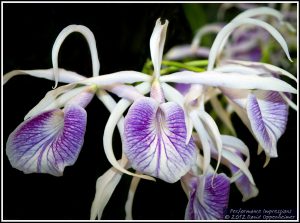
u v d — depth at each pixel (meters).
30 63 0.31
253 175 0.37
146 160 0.22
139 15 0.31
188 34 0.39
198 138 0.27
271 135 0.25
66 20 0.31
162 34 0.24
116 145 0.31
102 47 0.31
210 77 0.25
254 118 0.24
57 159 0.23
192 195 0.24
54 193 0.33
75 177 0.33
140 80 0.25
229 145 0.27
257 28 0.42
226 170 0.34
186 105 0.25
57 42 0.23
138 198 0.35
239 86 0.24
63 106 0.25
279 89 0.24
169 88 0.25
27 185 0.33
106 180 0.26
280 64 0.40
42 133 0.24
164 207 0.35
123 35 0.31
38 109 0.24
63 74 0.26
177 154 0.23
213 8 0.46
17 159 0.24
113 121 0.25
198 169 0.26
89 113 0.31
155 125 0.24
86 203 0.33
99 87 0.25
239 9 0.45
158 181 0.35
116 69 0.31
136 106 0.23
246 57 0.43
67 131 0.23
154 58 0.24
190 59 0.41
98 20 0.31
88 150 0.32
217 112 0.33
